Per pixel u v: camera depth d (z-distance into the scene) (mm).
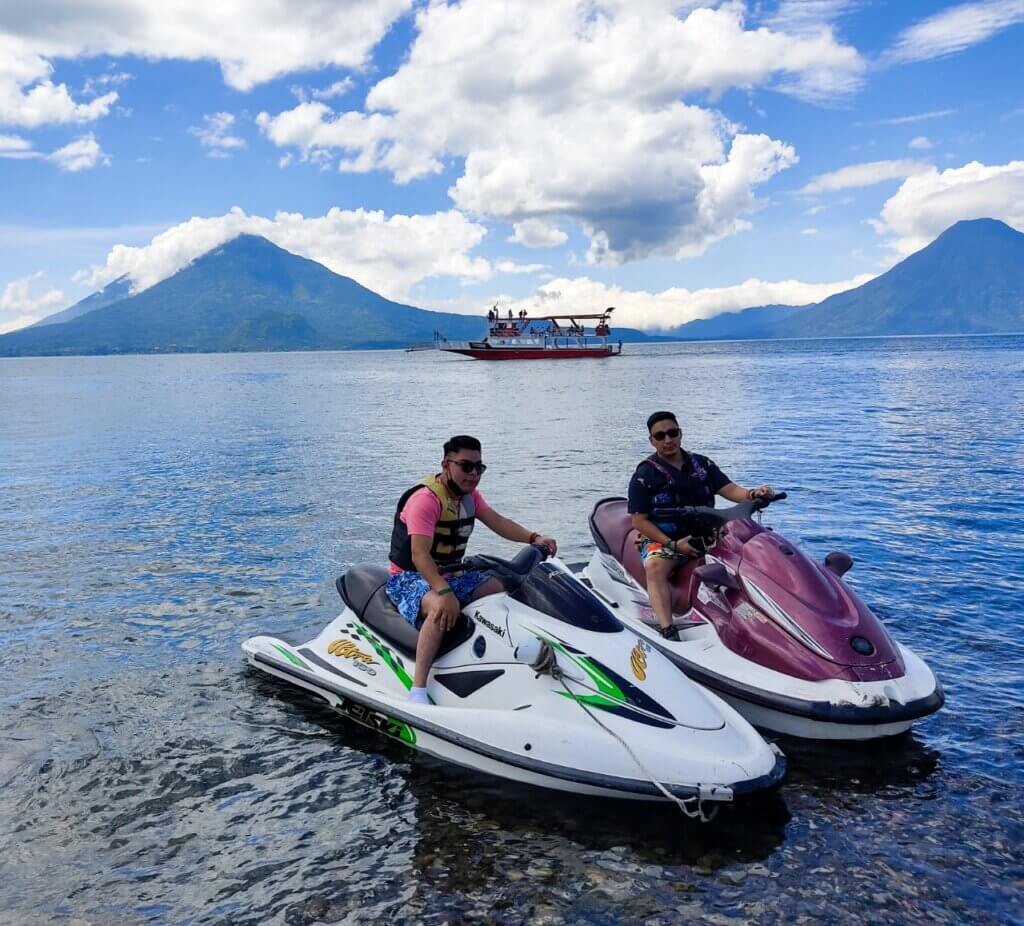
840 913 3701
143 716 5805
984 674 6270
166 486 15055
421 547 5422
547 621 5184
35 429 27359
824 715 5109
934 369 56719
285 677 6172
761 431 21812
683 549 6152
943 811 4516
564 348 117812
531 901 3812
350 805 4645
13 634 7441
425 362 145000
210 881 4008
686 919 3670
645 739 4609
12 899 3900
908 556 9422
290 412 33469
